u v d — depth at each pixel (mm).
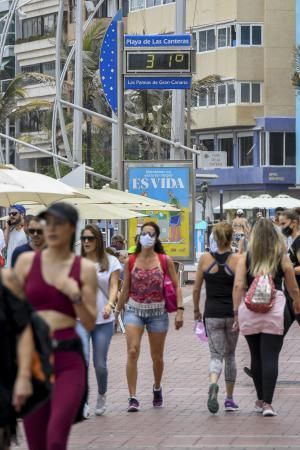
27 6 152625
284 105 124438
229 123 125000
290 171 124562
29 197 35312
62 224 14172
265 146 124188
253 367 22453
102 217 46969
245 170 125312
